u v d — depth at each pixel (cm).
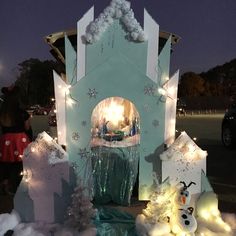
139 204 458
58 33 475
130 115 505
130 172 448
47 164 397
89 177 443
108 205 458
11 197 539
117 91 434
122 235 367
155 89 436
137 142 465
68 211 376
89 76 430
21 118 557
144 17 442
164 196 386
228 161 823
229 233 373
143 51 441
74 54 440
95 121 488
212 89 6500
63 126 438
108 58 429
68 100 432
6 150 550
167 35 480
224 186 608
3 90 558
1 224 369
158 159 445
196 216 407
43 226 384
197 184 416
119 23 438
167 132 445
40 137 404
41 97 5697
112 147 450
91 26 432
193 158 416
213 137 1301
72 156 439
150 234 355
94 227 372
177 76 443
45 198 397
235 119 984
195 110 4531
